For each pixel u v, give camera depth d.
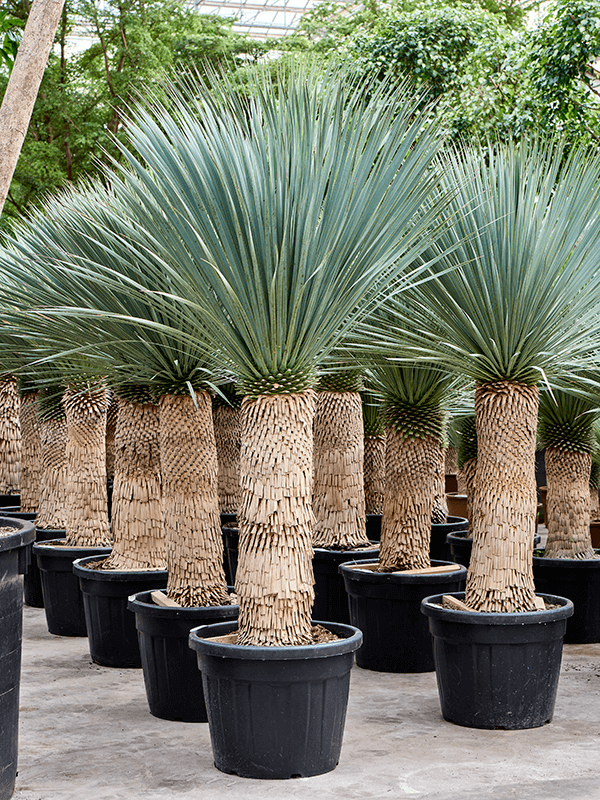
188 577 4.25
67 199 4.53
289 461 3.35
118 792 3.16
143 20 14.01
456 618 3.89
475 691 3.91
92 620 5.16
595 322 4.20
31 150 12.62
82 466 6.21
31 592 7.14
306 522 3.39
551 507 6.03
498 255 3.89
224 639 3.44
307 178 3.07
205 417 4.33
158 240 3.43
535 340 3.92
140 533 5.27
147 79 13.18
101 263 3.91
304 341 3.27
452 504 10.66
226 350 3.35
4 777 3.00
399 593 4.97
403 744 3.70
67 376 4.57
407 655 5.02
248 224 3.03
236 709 3.26
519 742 3.72
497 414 4.09
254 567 3.35
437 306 4.11
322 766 3.33
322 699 3.28
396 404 5.16
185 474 4.28
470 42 8.72
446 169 4.22
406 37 8.79
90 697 4.48
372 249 3.26
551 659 3.94
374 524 7.47
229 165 3.09
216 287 3.20
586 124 7.63
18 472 8.86
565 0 7.37
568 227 3.87
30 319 3.89
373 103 3.42
